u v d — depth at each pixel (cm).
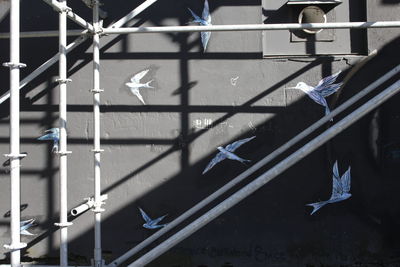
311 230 464
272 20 477
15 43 271
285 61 472
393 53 463
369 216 461
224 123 473
